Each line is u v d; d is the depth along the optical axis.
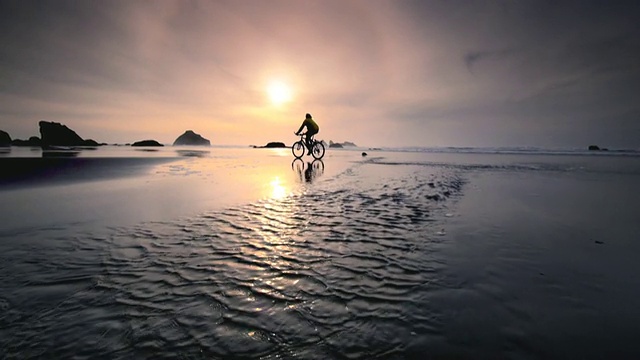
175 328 1.73
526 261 2.72
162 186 6.86
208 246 3.10
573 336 1.66
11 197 5.30
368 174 10.09
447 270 2.54
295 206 5.05
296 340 1.64
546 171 11.12
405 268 2.58
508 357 1.50
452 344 1.60
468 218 4.28
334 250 3.02
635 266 2.58
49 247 2.96
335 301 2.04
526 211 4.70
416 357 1.52
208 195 5.94
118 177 8.09
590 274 2.44
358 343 1.62
